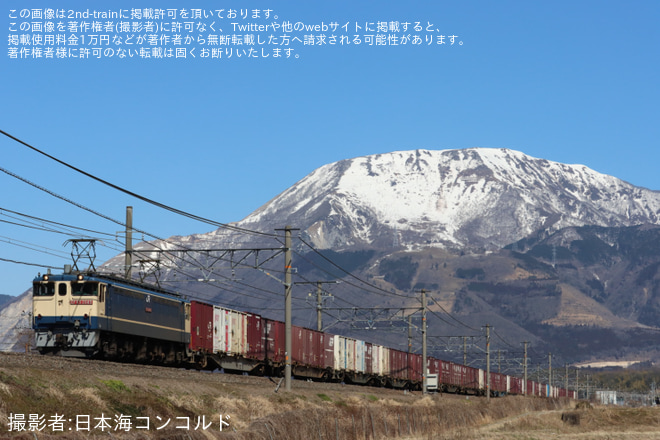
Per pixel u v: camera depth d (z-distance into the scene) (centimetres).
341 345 7169
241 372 5684
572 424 7019
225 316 5284
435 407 5934
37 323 3988
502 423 6625
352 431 3969
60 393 2744
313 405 4516
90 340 3947
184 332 4828
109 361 3981
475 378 10869
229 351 5272
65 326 3972
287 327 4775
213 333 5100
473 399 9062
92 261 4238
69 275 4003
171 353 4812
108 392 3042
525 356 13338
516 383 13562
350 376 7425
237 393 4100
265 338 5869
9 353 3111
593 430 6712
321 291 7294
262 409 3897
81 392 2844
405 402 6297
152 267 4912
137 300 4328
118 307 4144
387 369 8288
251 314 5681
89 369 3259
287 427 3447
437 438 4547
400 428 4678
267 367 5947
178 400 3356
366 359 7725
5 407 2430
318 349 6644
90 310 3956
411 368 9050
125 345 4306
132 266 4678
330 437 3722
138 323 4312
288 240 4850
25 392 2617
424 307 7631
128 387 3212
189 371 4259
